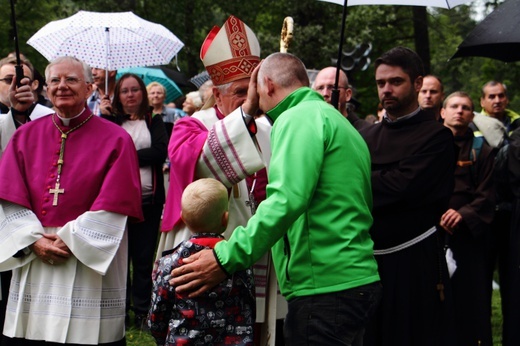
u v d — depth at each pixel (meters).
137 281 6.62
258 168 3.99
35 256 4.43
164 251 3.85
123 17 6.80
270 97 3.67
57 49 6.61
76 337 4.39
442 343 4.36
